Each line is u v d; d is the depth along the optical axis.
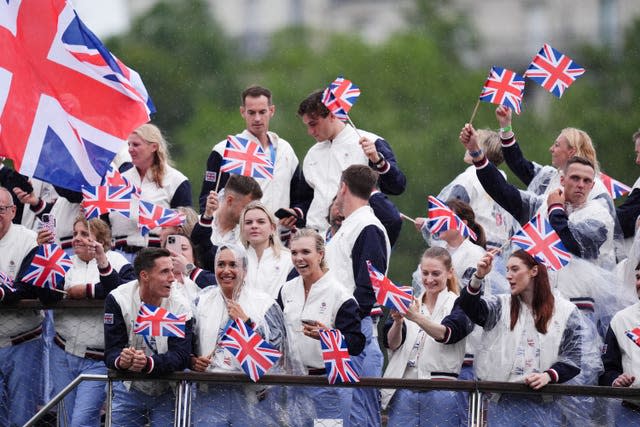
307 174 43.41
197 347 37.97
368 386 37.25
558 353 37.59
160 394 37.50
